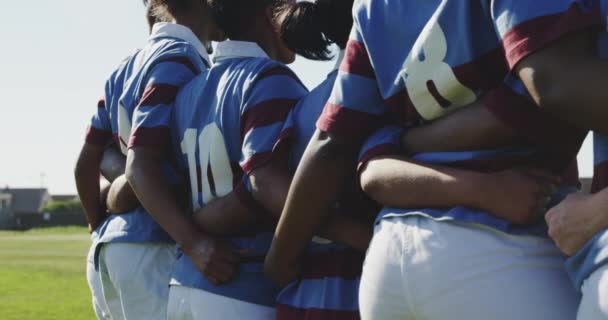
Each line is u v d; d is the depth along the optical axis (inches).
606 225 85.4
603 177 93.5
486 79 97.3
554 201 98.7
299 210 117.7
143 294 179.8
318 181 113.7
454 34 97.6
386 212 104.0
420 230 98.1
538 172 96.2
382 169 104.3
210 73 162.1
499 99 95.0
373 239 105.5
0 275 858.8
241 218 147.9
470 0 95.9
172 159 170.6
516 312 91.4
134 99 181.5
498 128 95.8
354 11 112.0
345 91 111.0
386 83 106.9
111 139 201.5
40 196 5590.6
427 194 98.8
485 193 94.7
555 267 93.3
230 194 149.2
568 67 85.4
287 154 142.1
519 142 97.6
